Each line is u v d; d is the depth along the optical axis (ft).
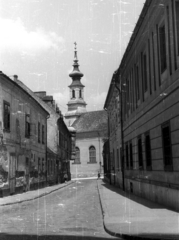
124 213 36.70
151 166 48.01
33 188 91.40
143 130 53.42
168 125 38.86
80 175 231.50
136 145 60.08
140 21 49.29
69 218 36.29
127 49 61.62
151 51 47.60
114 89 94.07
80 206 49.44
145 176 52.75
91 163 230.07
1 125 66.13
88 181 159.53
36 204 53.72
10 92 72.02
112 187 95.96
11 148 72.49
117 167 95.66
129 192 70.54
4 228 29.78
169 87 38.29
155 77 45.34
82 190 91.35
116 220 31.83
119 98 85.05
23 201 59.21
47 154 114.52
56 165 133.69
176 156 36.14
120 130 84.53
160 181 43.14
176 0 36.86
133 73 63.00
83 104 296.71
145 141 51.98
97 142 229.86
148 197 51.24
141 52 54.90
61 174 147.33
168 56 39.01
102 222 33.19
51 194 78.84
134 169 63.21
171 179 38.09
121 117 80.18
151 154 47.73
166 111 39.65
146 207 41.39
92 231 28.14
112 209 41.29
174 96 36.47
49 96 141.90
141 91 54.90
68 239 24.76
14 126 74.95
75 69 303.07
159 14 42.57
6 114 69.36
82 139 236.84
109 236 25.80
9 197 66.44
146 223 29.17
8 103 70.69
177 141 35.73
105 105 130.93
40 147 103.30
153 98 46.19
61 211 43.19
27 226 30.86
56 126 132.87
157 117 44.04
